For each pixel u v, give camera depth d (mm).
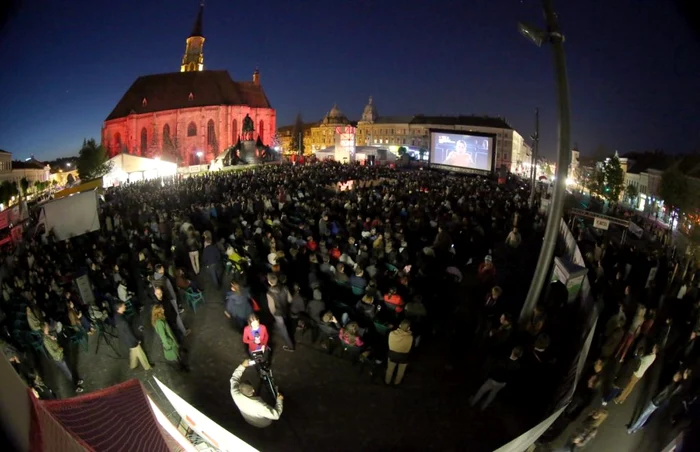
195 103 99312
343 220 17875
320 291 9992
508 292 12883
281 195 24062
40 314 9422
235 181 33531
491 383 7320
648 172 31203
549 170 79875
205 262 12891
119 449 3572
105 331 9945
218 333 10492
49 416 2572
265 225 16797
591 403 7754
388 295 9727
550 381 8148
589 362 8656
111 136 105312
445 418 7504
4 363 2102
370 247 13695
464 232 15914
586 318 9344
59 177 67250
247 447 5371
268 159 71250
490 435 7113
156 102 102875
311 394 8156
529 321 8570
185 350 9727
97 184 21391
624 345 8172
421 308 9234
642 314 8055
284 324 9461
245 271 12375
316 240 15305
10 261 13125
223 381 8641
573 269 10648
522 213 22781
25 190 25188
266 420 7051
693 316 7941
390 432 7203
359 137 122750
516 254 16609
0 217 14984
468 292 11695
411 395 8125
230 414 7660
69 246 15875
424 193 25453
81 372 8969
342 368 9000
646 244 14273
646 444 6375
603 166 39281
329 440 7031
